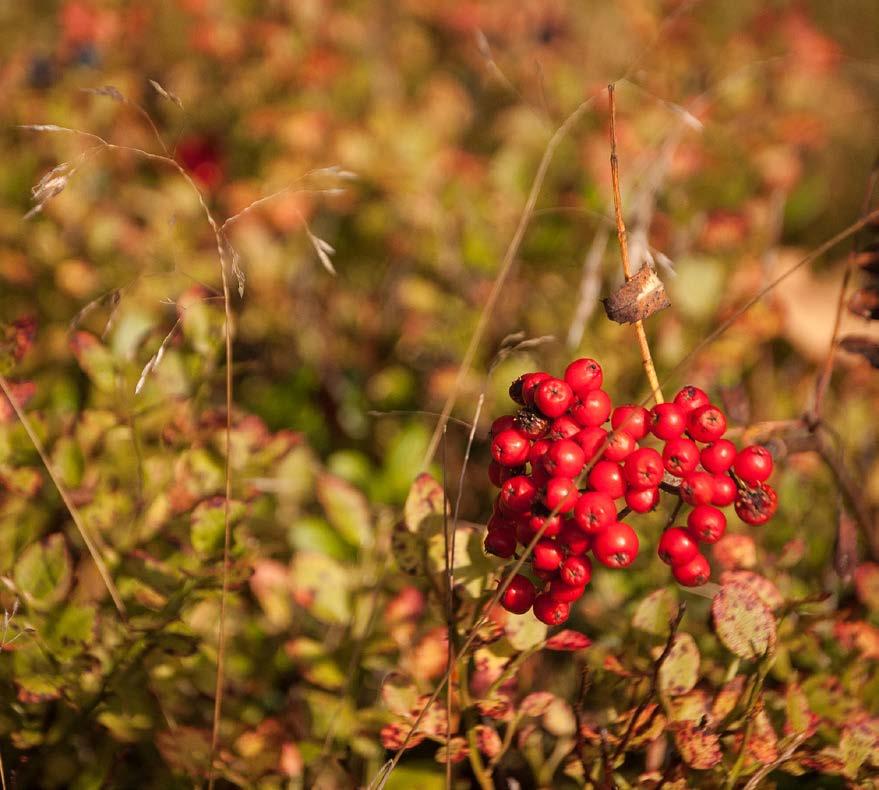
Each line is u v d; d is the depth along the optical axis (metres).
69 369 0.87
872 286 0.76
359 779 0.76
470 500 0.92
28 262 0.96
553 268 1.02
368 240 1.09
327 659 0.76
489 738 0.72
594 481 0.67
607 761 0.70
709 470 0.69
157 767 0.75
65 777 0.75
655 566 0.80
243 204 1.03
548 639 0.72
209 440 0.78
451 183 1.07
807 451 0.77
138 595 0.75
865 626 0.74
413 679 0.73
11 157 1.06
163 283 0.85
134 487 0.78
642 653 0.73
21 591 0.74
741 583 0.72
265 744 0.74
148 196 1.05
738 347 0.90
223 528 0.75
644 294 0.69
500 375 0.95
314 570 0.77
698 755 0.70
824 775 0.74
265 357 1.05
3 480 0.76
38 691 0.73
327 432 0.99
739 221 0.99
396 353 1.04
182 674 0.76
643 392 0.89
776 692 0.74
